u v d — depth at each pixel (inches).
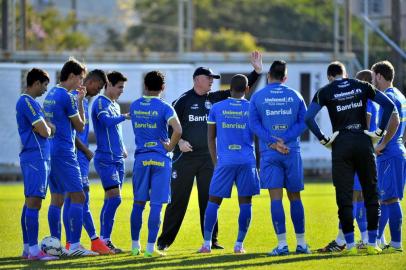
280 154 1130.7
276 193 1138.7
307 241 1341.0
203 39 5570.9
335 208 1798.7
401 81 2689.5
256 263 1052.5
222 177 1189.1
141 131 1172.5
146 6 6318.9
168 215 1294.3
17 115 1130.7
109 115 1238.9
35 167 1124.5
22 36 3031.5
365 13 2984.7
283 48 5767.7
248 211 1195.3
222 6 6028.5
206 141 1299.2
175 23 6186.0
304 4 5871.1
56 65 2593.5
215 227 1289.4
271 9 5900.6
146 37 6215.6
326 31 5689.0
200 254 1179.3
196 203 1929.1
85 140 1248.2
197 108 1299.2
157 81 1170.6
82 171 1227.9
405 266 1013.2
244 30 5910.4
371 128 1194.6
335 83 1112.2
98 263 1089.4
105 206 1254.9
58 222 1188.5
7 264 1095.6
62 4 6712.6
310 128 1116.5
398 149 1184.2
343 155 1098.7
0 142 2588.6
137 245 1198.9
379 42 3078.2
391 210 1175.0
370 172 1104.8
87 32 6510.8
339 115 1105.4
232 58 2780.5
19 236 1413.6
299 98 1140.5
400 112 1189.1
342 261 1051.9
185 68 2610.7
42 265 1076.5
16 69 2581.2
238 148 1184.8
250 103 1147.3
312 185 2412.6
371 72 1248.2
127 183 2495.1
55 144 1162.0
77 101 1175.0
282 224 1138.0
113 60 2839.6
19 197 2042.3
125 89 2603.3
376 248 1123.3
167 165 1173.7
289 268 1004.6
